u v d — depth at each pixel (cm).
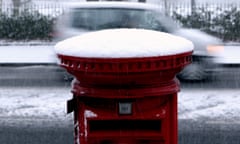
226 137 627
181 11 1908
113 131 263
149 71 243
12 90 952
